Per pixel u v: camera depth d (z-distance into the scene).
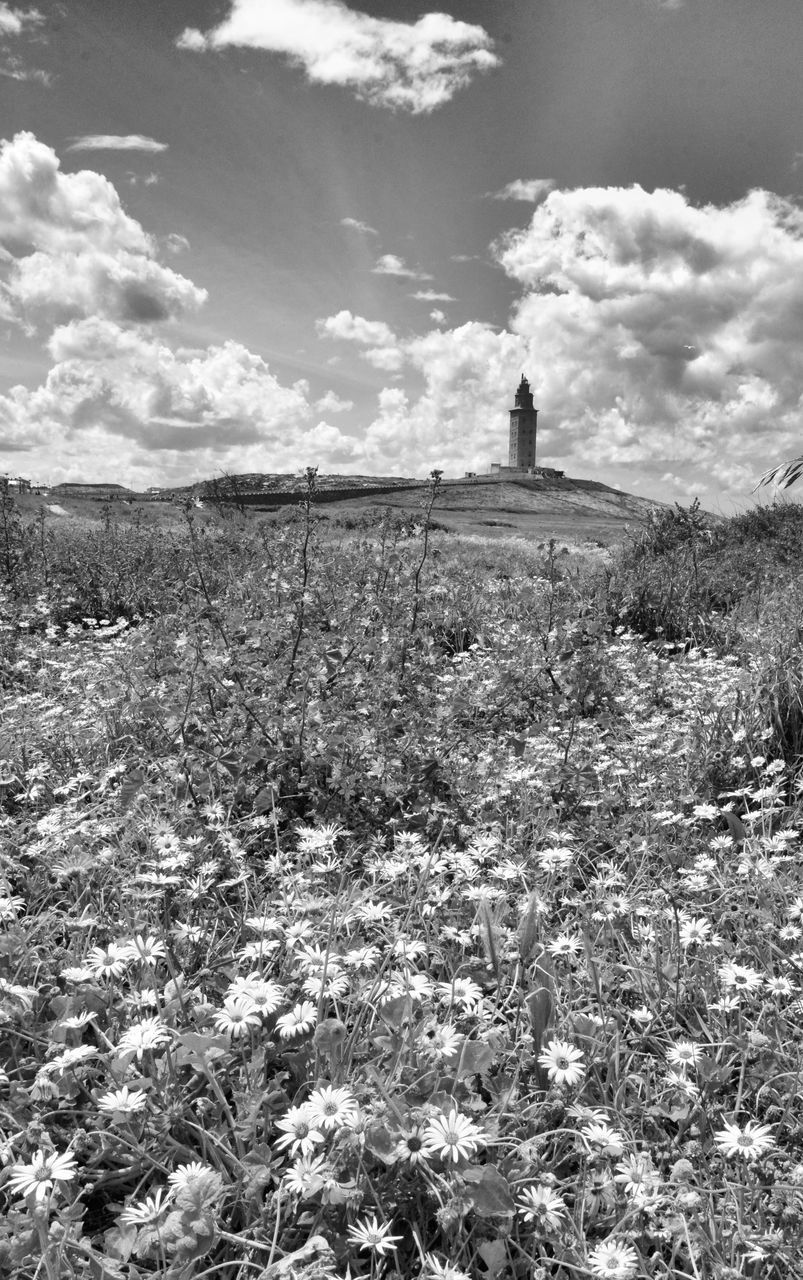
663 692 5.84
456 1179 1.55
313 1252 1.47
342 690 4.41
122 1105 1.70
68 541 12.59
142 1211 1.51
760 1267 1.54
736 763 4.11
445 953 2.53
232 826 3.41
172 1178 1.57
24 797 3.72
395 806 3.65
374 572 5.31
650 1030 2.25
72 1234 1.53
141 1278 1.50
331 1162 1.63
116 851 3.14
